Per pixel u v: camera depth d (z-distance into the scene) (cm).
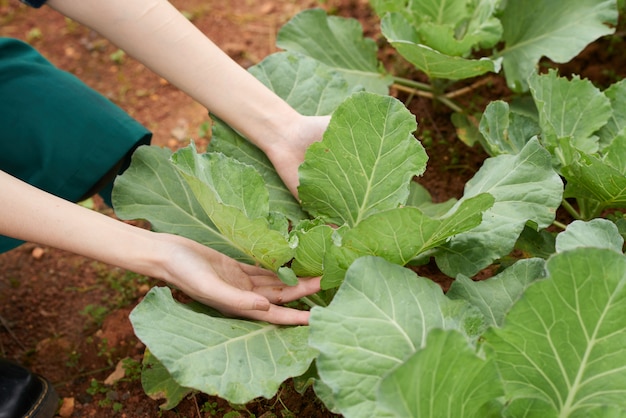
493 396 105
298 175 125
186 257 117
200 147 167
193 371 111
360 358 107
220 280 117
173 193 130
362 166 124
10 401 128
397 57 171
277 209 131
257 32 183
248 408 130
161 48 126
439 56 138
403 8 153
